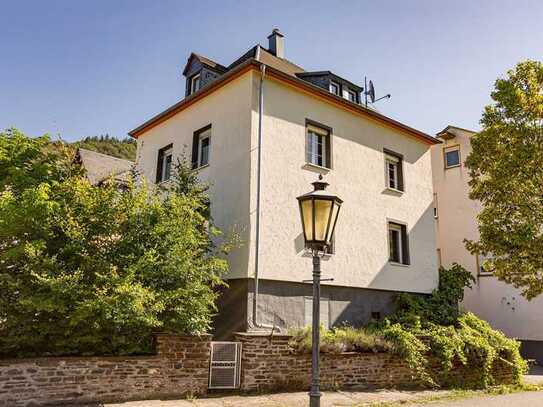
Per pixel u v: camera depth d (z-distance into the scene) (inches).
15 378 312.0
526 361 556.1
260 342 405.4
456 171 879.1
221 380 389.7
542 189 475.5
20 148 410.0
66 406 319.9
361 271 594.2
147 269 365.4
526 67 502.3
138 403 339.6
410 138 722.2
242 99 547.8
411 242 676.7
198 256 423.8
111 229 371.2
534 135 486.3
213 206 556.4
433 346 494.9
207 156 611.2
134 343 364.2
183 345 375.2
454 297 689.6
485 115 526.6
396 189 684.7
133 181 429.1
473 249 523.5
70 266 352.8
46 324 335.0
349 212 600.7
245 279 490.0
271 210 520.4
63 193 377.1
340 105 622.2
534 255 471.8
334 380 430.9
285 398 378.9
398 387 458.6
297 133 568.7
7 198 347.3
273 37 747.4
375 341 467.8
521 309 764.0
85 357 336.2
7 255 327.9
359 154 636.1
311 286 540.1
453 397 430.6
